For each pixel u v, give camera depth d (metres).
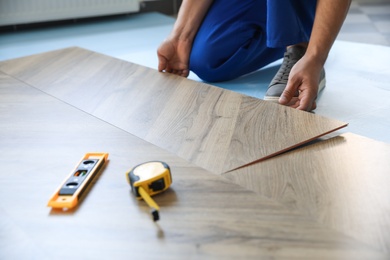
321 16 1.18
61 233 0.61
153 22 3.05
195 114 1.01
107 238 0.59
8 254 0.57
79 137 0.91
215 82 1.70
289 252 0.55
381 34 2.71
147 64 2.00
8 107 1.08
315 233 0.59
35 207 0.67
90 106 1.08
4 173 0.77
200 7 1.56
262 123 0.95
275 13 1.32
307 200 0.67
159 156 0.81
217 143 0.86
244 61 1.63
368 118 1.30
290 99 1.13
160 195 0.69
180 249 0.56
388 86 1.59
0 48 2.42
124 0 3.15
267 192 0.69
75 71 1.36
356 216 0.63
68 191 0.69
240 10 1.56
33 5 2.87
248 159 0.79
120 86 1.21
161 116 1.00
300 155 0.82
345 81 1.65
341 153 0.83
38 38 2.65
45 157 0.83
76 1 2.99
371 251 0.55
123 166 0.78
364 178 0.73
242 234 0.59
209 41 1.56
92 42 2.50
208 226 0.61
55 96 1.15
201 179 0.73
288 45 1.37
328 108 1.39
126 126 0.96
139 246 0.57
